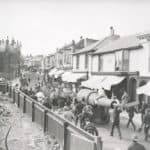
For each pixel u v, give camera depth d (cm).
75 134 850
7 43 7231
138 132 1445
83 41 4647
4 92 2861
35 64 11319
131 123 1655
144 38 2253
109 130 1491
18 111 1875
